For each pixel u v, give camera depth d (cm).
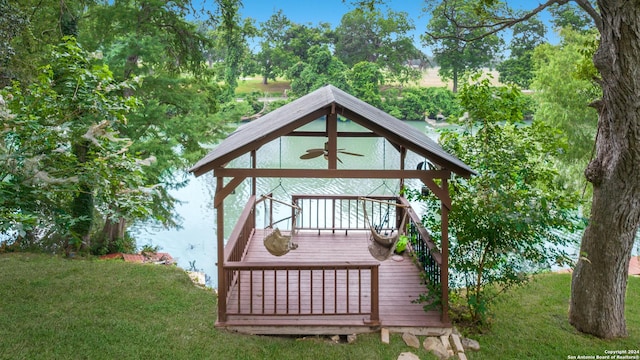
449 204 688
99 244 1909
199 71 2089
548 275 1149
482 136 862
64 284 895
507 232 754
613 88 687
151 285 907
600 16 712
